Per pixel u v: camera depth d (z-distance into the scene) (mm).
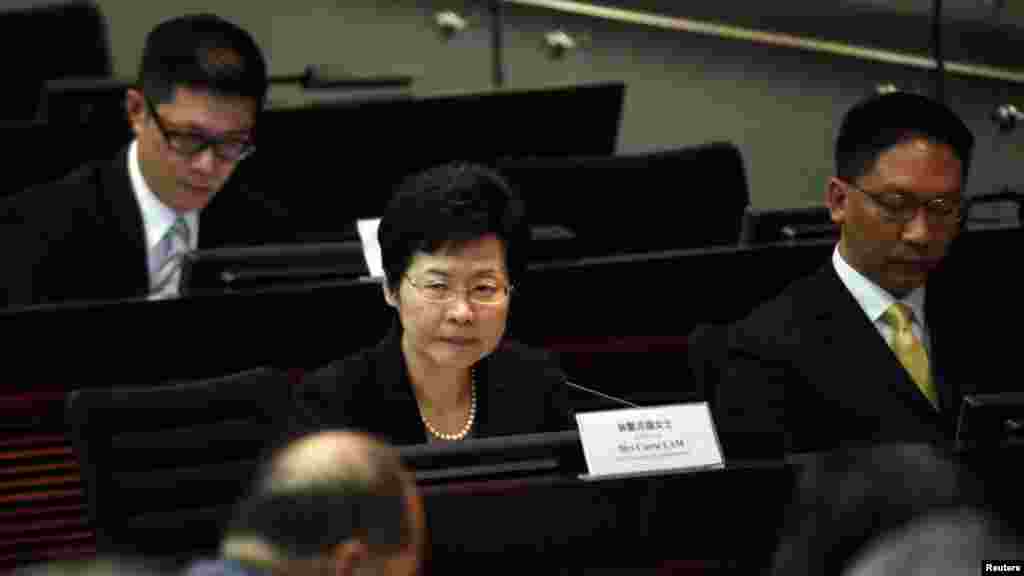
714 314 16953
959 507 6664
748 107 27875
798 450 14766
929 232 14820
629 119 27875
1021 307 15664
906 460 6855
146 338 15680
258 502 6816
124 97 19703
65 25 23969
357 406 13703
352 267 16391
